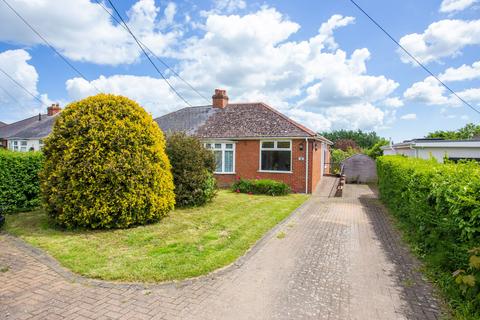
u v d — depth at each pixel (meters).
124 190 7.51
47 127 31.19
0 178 9.45
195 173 10.85
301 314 3.74
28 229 7.49
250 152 17.48
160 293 4.27
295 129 16.81
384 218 9.59
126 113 7.96
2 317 3.56
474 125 19.16
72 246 6.16
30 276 4.77
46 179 7.50
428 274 4.89
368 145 55.38
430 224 5.45
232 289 4.42
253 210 10.43
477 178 3.93
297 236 7.39
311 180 16.08
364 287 4.50
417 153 13.37
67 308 3.81
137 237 6.83
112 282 4.58
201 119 20.69
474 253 3.44
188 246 6.30
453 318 3.59
